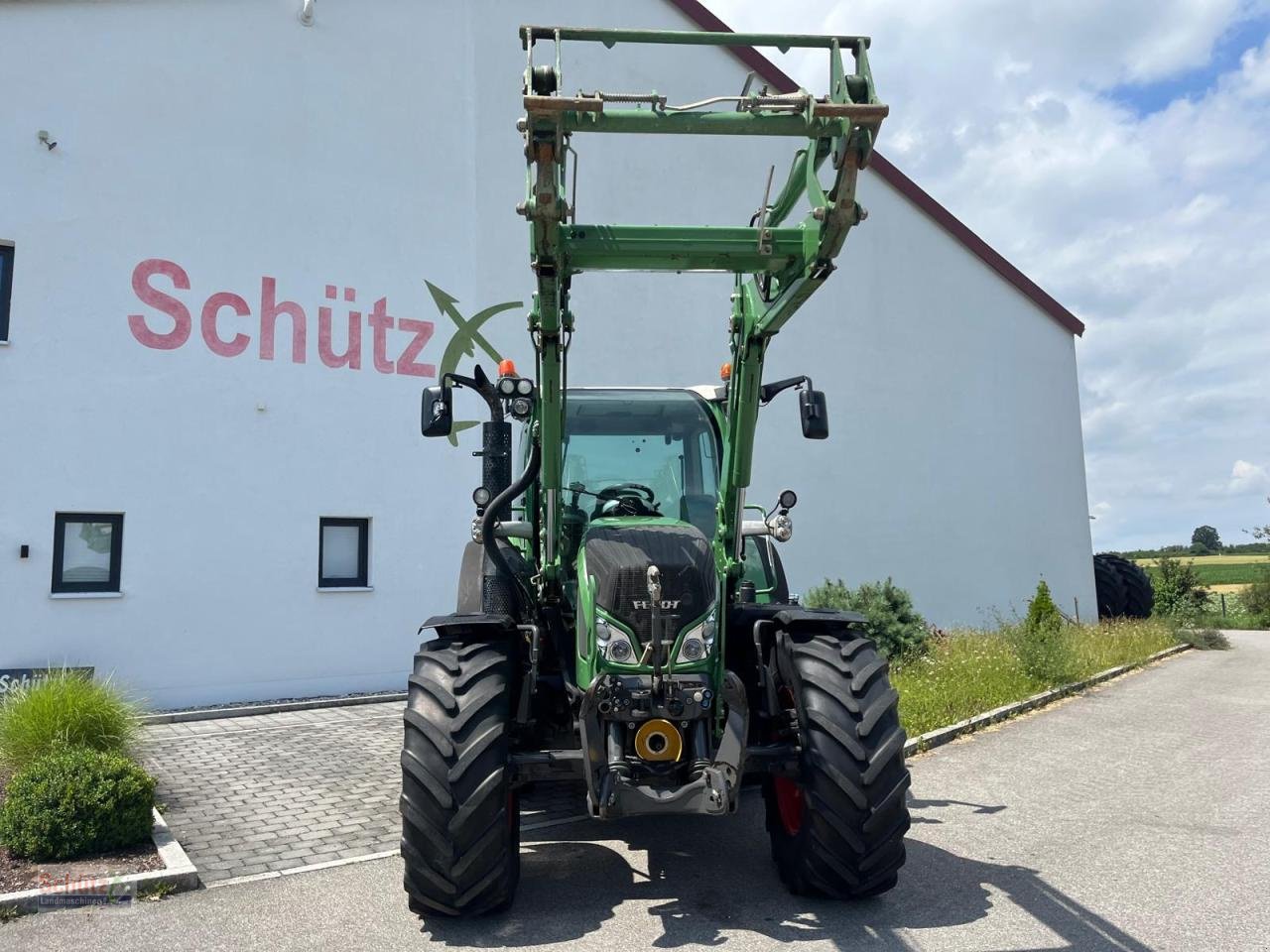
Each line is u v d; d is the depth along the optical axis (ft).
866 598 36.60
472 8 40.06
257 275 34.19
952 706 30.60
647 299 44.01
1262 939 13.04
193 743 26.71
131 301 31.68
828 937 13.26
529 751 16.02
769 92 12.84
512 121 40.75
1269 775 22.84
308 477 34.60
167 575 31.65
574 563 16.46
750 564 20.24
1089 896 14.76
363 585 35.94
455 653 14.82
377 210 36.99
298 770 23.57
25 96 30.53
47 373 30.14
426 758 13.64
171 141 32.89
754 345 16.26
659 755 13.56
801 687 14.62
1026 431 60.49
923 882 15.55
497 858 13.61
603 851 17.49
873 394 52.16
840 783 13.74
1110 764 24.41
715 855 17.19
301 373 34.76
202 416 32.71
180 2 33.42
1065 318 63.98
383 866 16.80
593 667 13.98
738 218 46.91
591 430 18.60
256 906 14.85
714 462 18.85
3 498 29.25
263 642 33.22
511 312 40.14
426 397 16.63
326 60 36.32
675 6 45.32
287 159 35.17
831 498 49.75
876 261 53.06
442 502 37.50
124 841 17.03
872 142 12.46
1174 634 57.41
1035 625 42.80
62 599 29.91
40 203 30.48
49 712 20.77
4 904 14.43
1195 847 17.28
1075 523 63.36
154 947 13.30
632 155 44.32
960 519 55.52
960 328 56.95
